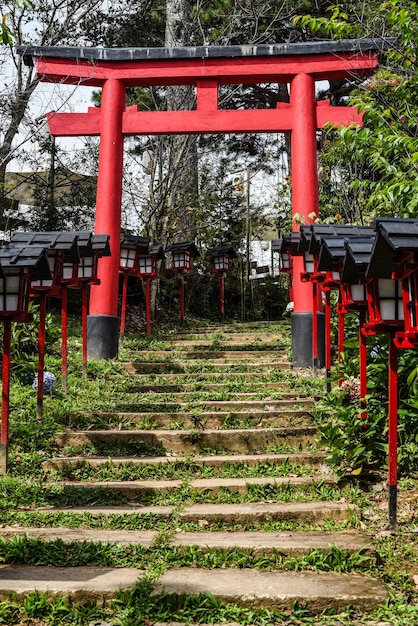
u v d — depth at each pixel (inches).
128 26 605.9
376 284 158.1
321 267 224.2
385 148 217.6
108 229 353.4
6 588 124.3
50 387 256.7
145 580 126.0
